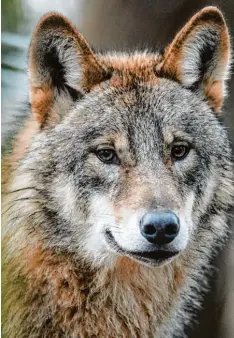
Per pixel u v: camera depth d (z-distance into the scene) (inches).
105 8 402.9
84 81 361.1
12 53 404.5
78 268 360.2
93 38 404.2
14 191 364.2
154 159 346.3
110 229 340.8
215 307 410.3
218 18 365.4
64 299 361.7
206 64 371.9
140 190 332.8
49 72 356.2
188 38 366.0
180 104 362.6
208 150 362.0
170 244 329.7
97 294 363.9
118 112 354.9
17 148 370.3
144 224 323.9
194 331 410.0
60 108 360.2
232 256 392.5
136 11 402.6
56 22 352.5
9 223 366.0
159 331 378.3
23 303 365.4
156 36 403.9
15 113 383.9
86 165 349.7
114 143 348.8
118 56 383.2
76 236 354.3
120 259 360.5
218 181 366.9
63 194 353.1
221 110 376.2
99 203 345.4
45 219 357.4
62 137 355.6
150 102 358.6
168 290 374.3
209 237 372.8
